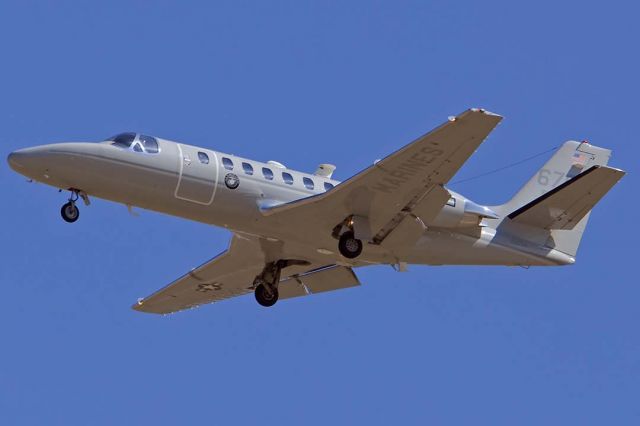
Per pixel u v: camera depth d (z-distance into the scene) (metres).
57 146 88.25
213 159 90.81
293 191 92.69
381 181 87.06
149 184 89.19
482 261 98.38
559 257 100.69
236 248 99.25
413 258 96.06
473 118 81.00
